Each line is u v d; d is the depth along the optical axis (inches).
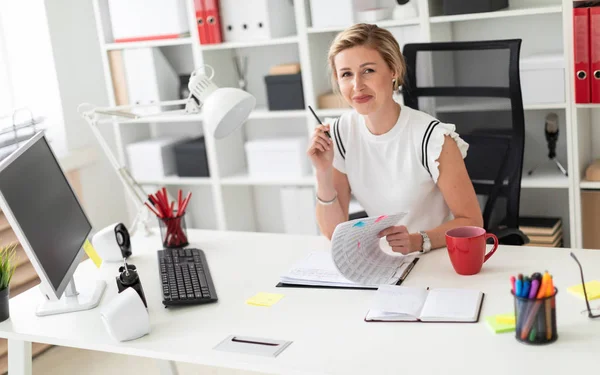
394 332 64.7
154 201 95.2
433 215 91.4
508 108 101.7
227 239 97.4
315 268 80.5
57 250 77.0
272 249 91.0
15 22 151.3
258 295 76.4
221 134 89.6
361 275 76.4
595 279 71.3
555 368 55.7
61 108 154.9
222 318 71.8
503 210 110.0
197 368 122.3
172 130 172.2
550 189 141.0
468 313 65.7
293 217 154.9
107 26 158.4
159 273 85.7
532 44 136.9
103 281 85.3
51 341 72.6
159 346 67.1
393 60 85.1
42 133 85.4
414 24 131.4
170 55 167.2
